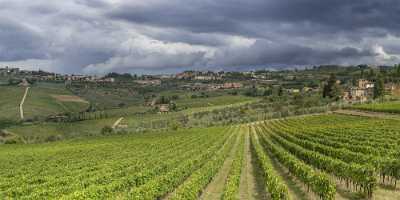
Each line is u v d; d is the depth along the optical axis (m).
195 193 27.42
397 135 54.44
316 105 156.25
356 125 73.69
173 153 56.41
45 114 191.12
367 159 33.09
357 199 25.61
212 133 95.94
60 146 96.19
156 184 28.30
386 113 95.62
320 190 25.78
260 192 30.86
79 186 30.61
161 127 144.38
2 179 39.88
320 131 67.75
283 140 60.19
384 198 25.11
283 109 156.75
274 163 46.50
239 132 100.88
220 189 32.72
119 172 37.06
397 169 27.75
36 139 131.12
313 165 38.91
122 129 146.62
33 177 39.25
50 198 26.86
